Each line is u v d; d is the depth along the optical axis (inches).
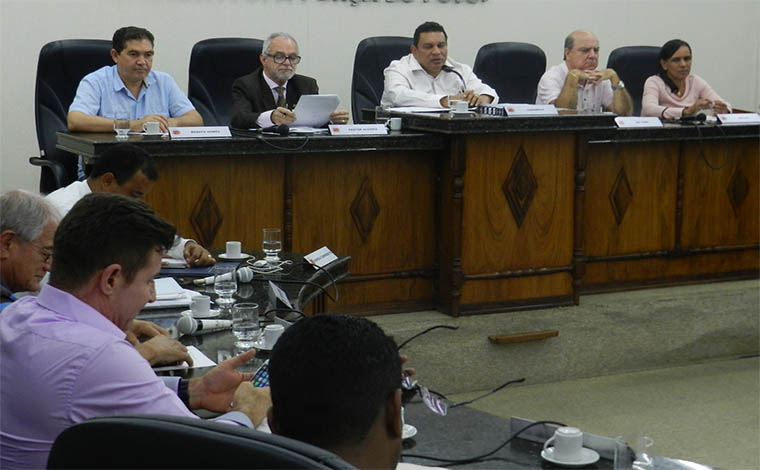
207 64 202.1
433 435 82.0
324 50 257.4
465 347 174.4
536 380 180.9
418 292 179.8
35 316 64.5
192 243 125.6
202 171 162.7
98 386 61.7
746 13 319.9
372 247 175.6
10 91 229.0
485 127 168.9
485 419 86.0
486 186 173.0
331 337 43.4
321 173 170.7
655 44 305.9
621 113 222.8
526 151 175.0
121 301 66.3
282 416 43.4
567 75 221.9
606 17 295.9
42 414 61.7
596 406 168.4
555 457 76.8
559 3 287.4
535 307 179.3
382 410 43.5
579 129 175.8
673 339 192.7
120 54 185.5
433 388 172.9
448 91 215.5
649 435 154.3
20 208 77.5
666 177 195.9
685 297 192.5
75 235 65.1
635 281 196.4
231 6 245.8
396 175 175.8
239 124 185.8
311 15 254.5
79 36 232.5
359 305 175.6
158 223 67.0
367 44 216.7
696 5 310.5
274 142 162.1
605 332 185.6
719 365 195.0
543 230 178.4
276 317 104.9
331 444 42.8
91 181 115.9
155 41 239.5
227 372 75.9
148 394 62.7
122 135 157.8
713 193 201.6
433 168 178.2
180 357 84.7
